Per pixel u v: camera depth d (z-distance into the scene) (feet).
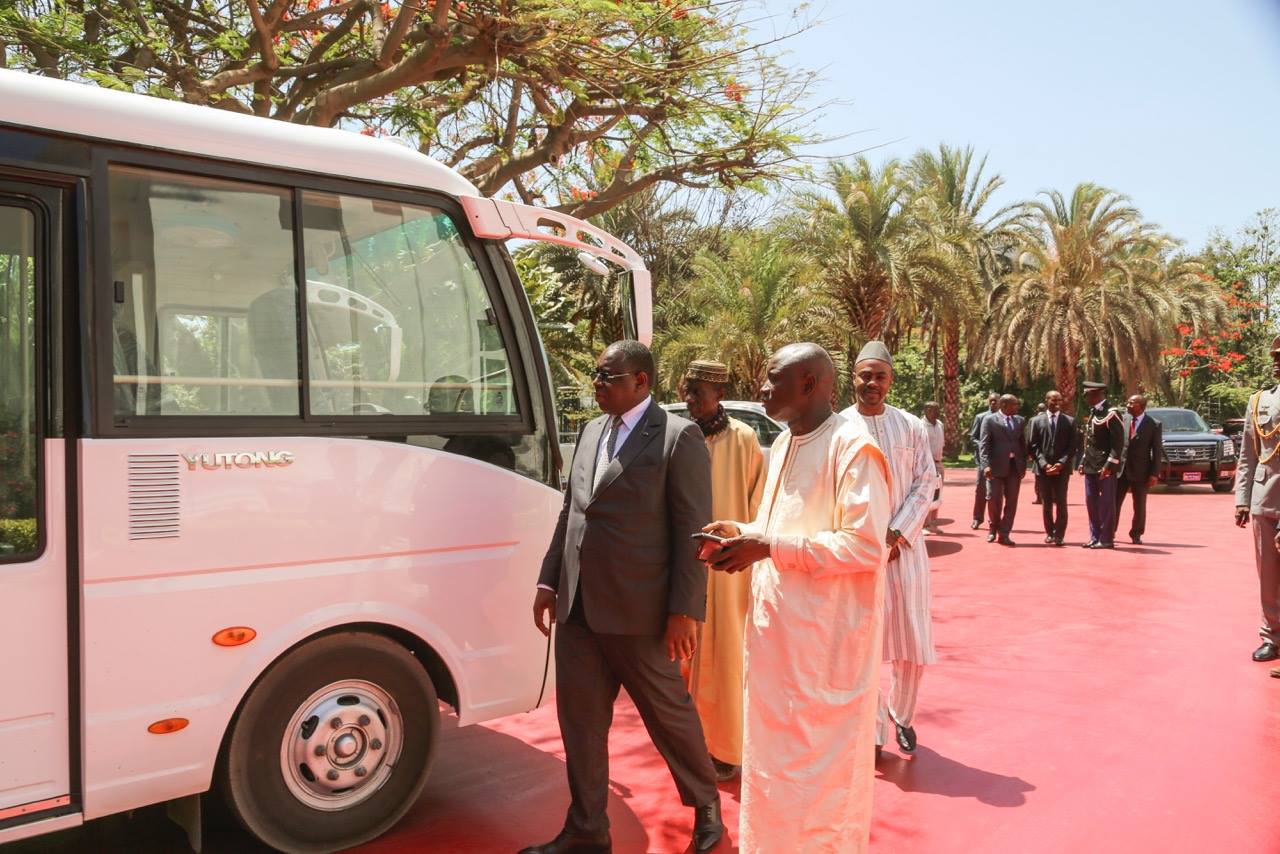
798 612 9.77
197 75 28.25
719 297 74.33
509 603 13.84
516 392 14.17
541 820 13.78
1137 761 15.98
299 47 35.35
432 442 13.15
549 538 14.32
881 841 13.12
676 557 12.02
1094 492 40.68
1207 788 14.83
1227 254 151.53
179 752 11.05
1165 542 42.68
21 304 10.53
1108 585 32.01
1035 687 20.29
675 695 12.41
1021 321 102.32
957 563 37.17
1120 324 98.53
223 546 11.29
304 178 12.45
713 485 15.53
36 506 10.46
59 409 10.57
